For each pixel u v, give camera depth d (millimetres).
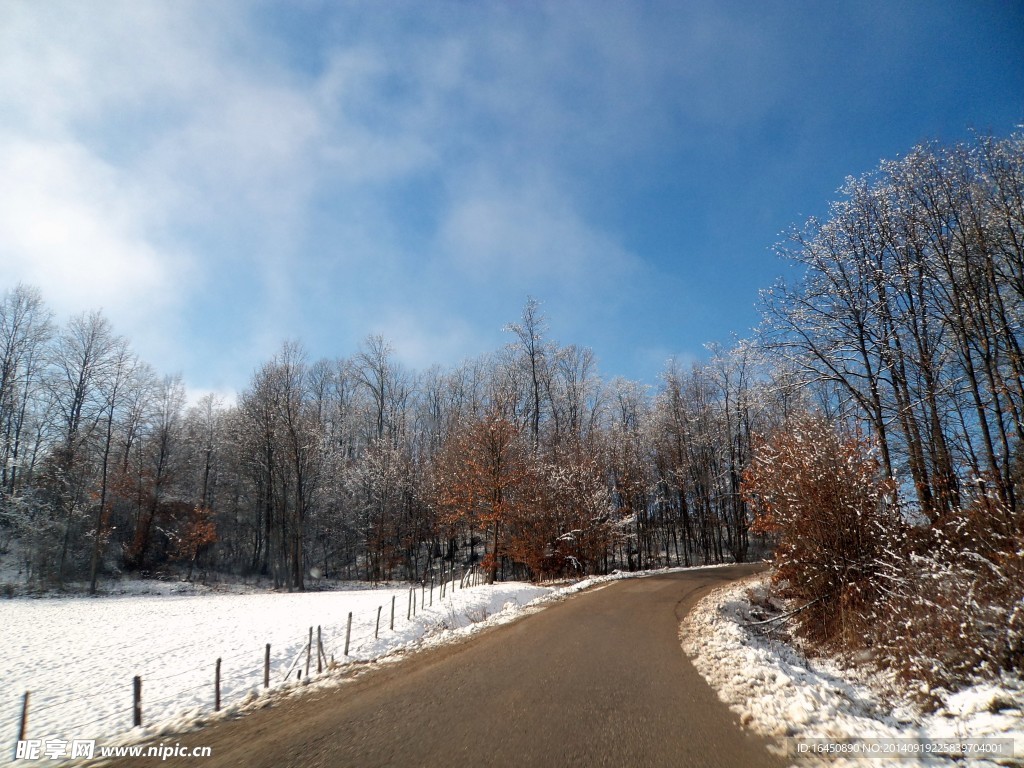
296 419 48688
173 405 55438
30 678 13547
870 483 16391
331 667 12672
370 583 50375
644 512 50969
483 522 35500
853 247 21859
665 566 51781
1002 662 8750
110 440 46031
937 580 10898
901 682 9953
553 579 36375
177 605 29672
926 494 19094
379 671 11766
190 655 15133
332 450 58750
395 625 17422
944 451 18844
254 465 54906
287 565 51562
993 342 17844
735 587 25609
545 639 14438
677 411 51375
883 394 21672
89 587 41281
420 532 52906
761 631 17797
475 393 61062
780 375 23500
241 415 54312
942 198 18891
